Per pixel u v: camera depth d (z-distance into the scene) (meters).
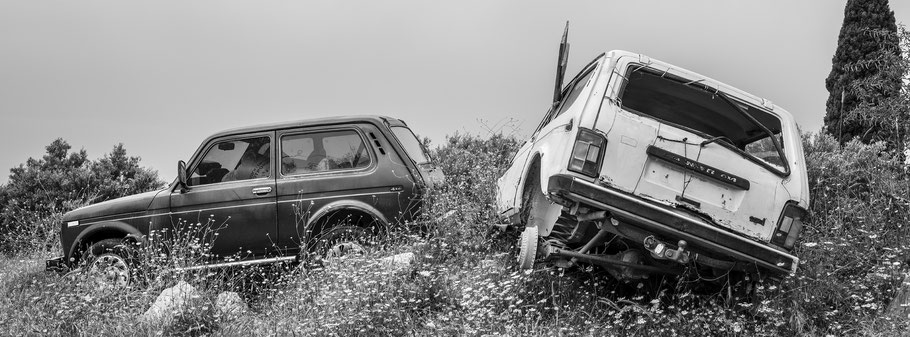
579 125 6.06
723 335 6.27
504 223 8.03
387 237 7.97
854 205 8.14
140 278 8.23
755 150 6.87
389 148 8.39
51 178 14.98
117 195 15.11
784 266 5.99
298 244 8.36
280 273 8.25
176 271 7.63
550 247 6.42
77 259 8.87
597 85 6.23
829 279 6.92
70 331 7.03
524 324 6.29
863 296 6.73
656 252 5.95
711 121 7.09
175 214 8.62
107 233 8.96
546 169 6.32
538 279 6.74
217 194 8.57
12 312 7.47
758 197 6.16
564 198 6.02
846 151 9.05
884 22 16.50
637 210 5.86
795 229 6.20
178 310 6.98
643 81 6.62
